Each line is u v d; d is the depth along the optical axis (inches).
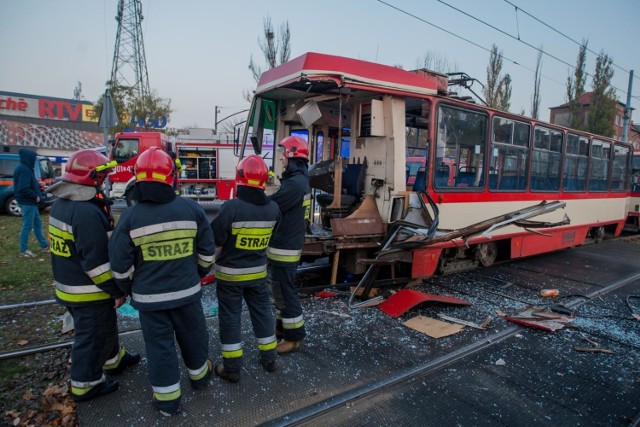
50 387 131.0
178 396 118.4
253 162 135.5
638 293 269.7
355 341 173.9
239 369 138.0
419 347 170.7
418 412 125.8
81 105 1347.2
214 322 189.0
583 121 1192.2
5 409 120.4
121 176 600.4
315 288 234.4
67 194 114.1
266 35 695.7
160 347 115.2
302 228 159.8
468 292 252.5
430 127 243.0
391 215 234.7
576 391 142.6
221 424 115.0
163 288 112.5
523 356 168.7
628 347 181.2
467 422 121.8
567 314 218.2
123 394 128.4
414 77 237.8
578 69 1103.0
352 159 262.5
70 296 117.1
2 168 519.8
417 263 243.3
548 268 334.6
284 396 130.3
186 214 116.4
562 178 366.9
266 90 237.6
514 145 308.0
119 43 1288.1
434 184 248.5
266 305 144.3
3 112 1241.4
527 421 123.6
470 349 171.2
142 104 959.6
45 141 1285.7
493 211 293.7
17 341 163.2
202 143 670.5
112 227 122.1
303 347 166.4
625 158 483.5
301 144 162.1
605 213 454.3
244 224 132.3
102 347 123.0
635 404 135.6
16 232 394.0
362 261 209.8
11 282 232.4
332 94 246.2
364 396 132.6
